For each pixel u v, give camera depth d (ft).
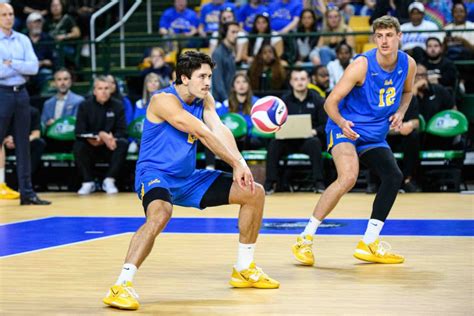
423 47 56.70
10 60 45.37
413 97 50.88
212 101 23.44
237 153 22.44
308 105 52.90
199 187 23.16
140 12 73.92
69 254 29.58
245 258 23.26
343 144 27.48
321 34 57.16
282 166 54.13
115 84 57.52
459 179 51.96
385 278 24.30
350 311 19.88
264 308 20.39
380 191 27.25
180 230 35.76
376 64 26.81
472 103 55.47
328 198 26.89
